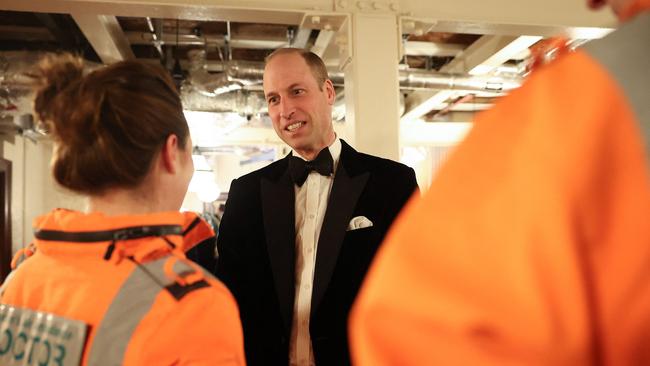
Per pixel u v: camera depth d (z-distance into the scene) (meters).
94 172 0.72
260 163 7.89
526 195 0.33
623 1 0.42
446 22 2.89
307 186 1.66
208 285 0.68
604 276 0.32
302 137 1.69
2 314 0.73
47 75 0.76
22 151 5.39
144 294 0.65
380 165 1.69
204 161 6.36
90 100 0.71
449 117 7.07
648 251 0.31
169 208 0.80
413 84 4.43
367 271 1.51
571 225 0.32
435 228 0.36
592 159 0.33
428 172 7.54
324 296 1.48
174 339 0.62
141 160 0.73
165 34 4.02
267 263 1.60
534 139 0.35
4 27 3.86
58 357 0.64
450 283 0.33
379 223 1.56
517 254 0.32
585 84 0.36
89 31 3.27
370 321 0.36
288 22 2.79
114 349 0.62
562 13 3.02
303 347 1.50
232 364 0.66
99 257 0.69
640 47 0.35
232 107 4.48
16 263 0.88
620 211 0.32
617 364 0.32
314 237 1.59
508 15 2.95
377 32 2.70
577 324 0.31
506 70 4.69
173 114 0.77
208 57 4.73
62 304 0.67
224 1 2.58
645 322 0.31
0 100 3.74
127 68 0.76
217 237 1.74
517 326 0.31
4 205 4.92
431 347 0.33
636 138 0.33
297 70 1.68
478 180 0.36
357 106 2.63
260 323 1.56
